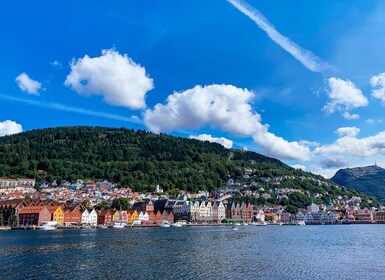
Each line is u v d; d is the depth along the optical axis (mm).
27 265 71062
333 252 93438
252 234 170250
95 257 81875
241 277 61000
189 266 70625
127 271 65500
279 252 93000
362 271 66250
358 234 173875
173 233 174500
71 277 60562
